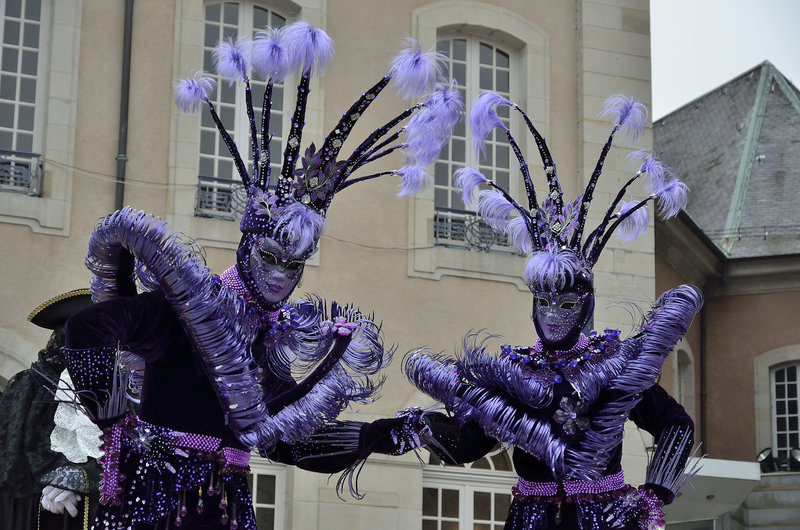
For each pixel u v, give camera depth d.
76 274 13.04
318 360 5.62
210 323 5.23
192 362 5.29
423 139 5.92
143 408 5.27
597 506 5.95
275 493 13.06
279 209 5.47
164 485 5.17
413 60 5.85
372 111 14.39
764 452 20.42
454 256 14.30
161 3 13.88
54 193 13.12
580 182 15.15
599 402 6.02
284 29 5.70
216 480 5.25
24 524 7.73
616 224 6.25
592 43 15.50
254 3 14.39
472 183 6.45
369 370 5.75
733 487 16.28
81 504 7.68
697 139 24.36
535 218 6.25
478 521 13.72
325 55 5.65
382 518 13.23
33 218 12.98
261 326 5.48
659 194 6.48
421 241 14.22
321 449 5.91
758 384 20.75
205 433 5.25
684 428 6.11
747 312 20.97
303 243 5.40
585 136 15.23
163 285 5.20
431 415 6.12
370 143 5.84
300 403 5.52
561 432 5.96
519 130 15.14
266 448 5.59
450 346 14.10
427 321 14.08
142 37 13.75
